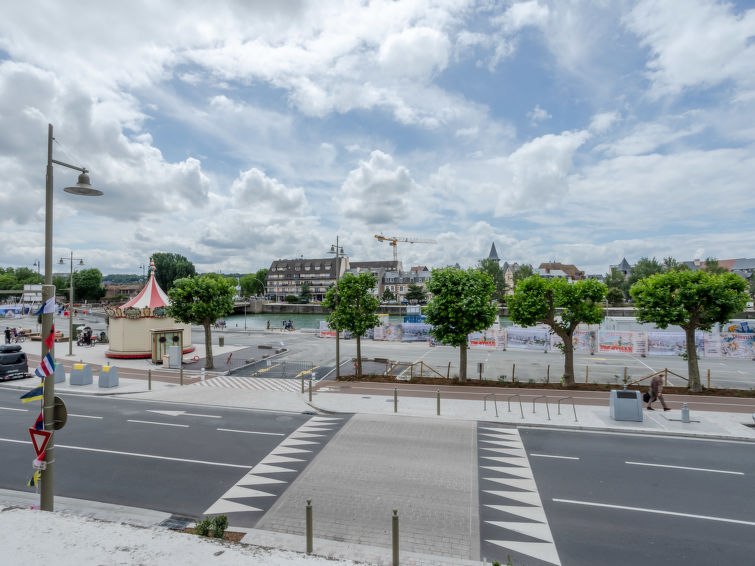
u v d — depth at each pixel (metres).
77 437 14.99
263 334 54.31
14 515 3.60
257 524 9.19
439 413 17.70
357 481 11.41
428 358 34.03
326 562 3.12
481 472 12.02
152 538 3.32
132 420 17.17
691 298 20.58
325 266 150.00
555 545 8.52
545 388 22.72
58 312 82.06
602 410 18.12
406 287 133.75
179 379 25.92
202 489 10.89
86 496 10.47
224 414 18.14
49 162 8.40
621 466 12.44
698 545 8.51
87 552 3.04
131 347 33.22
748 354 33.12
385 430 15.76
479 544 8.53
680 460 12.88
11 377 24.84
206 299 28.98
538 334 38.03
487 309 23.77
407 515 9.66
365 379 25.36
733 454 13.38
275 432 15.57
